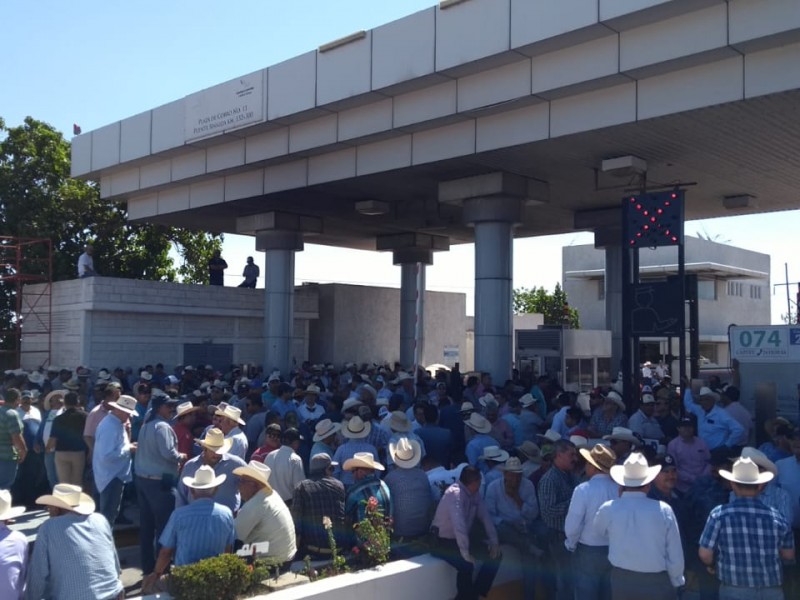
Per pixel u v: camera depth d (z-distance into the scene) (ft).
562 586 22.80
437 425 35.01
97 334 74.23
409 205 73.26
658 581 18.13
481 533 23.68
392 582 21.80
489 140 48.29
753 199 67.00
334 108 53.47
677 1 36.42
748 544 17.61
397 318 103.60
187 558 19.36
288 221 75.87
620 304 80.23
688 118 41.37
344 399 42.34
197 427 34.17
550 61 43.11
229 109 59.82
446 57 45.60
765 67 37.19
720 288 138.82
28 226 101.91
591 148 48.19
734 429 33.01
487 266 56.85
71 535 16.66
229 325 84.17
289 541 21.91
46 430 35.94
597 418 38.04
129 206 79.82
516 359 72.95
